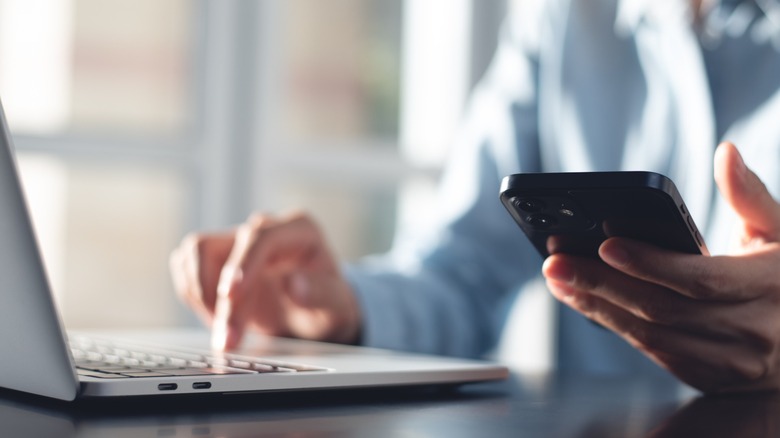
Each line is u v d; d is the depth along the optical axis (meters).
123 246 1.68
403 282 0.97
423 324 0.94
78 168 1.64
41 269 0.35
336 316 0.85
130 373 0.42
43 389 0.39
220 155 1.71
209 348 0.63
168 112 1.70
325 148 1.79
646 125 1.09
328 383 0.45
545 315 1.58
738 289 0.47
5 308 0.37
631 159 1.10
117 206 1.67
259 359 0.52
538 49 1.22
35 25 1.63
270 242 0.78
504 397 0.50
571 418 0.42
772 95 1.00
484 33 1.91
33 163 1.61
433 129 1.91
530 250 1.11
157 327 1.71
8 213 0.34
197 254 0.83
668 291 0.49
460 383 0.50
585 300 0.52
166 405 0.41
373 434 0.35
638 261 0.45
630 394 0.54
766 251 0.48
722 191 0.48
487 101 1.23
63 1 1.64
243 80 1.72
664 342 0.51
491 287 1.08
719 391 0.54
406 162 1.86
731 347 0.51
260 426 0.37
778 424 0.41
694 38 1.03
